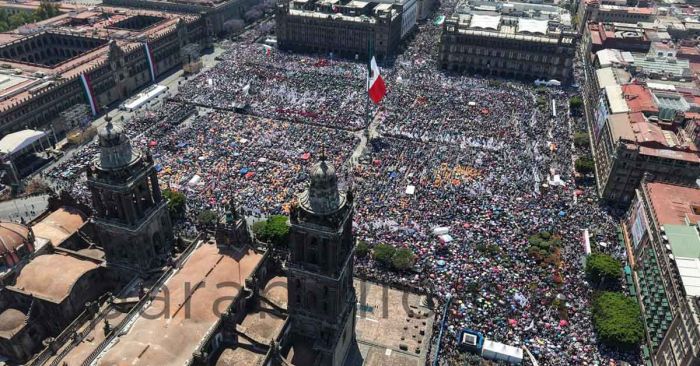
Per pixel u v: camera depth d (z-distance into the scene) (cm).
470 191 16075
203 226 13888
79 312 10269
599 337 10975
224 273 9550
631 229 14338
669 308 11069
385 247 13112
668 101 19488
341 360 10400
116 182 9300
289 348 9362
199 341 8306
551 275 12738
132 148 9756
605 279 12575
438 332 11338
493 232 14188
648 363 10931
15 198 15988
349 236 8738
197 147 18238
